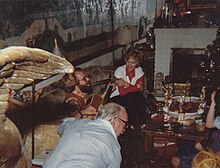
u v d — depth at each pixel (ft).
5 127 3.51
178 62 23.17
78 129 7.89
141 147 14.32
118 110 8.50
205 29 22.38
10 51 3.28
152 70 23.12
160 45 23.21
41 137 10.70
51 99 12.21
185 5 23.85
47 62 3.61
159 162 13.66
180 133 13.34
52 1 13.64
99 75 18.53
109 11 21.22
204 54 22.71
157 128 13.89
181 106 14.83
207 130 13.39
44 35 12.96
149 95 18.81
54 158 7.60
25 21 11.45
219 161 9.39
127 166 13.20
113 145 7.78
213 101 12.84
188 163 12.69
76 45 16.57
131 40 23.81
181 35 22.80
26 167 4.04
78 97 13.41
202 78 22.26
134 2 24.27
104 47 20.84
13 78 3.46
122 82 16.15
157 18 24.57
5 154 3.52
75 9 16.34
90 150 7.39
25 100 10.23
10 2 10.46
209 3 23.26
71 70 3.73
